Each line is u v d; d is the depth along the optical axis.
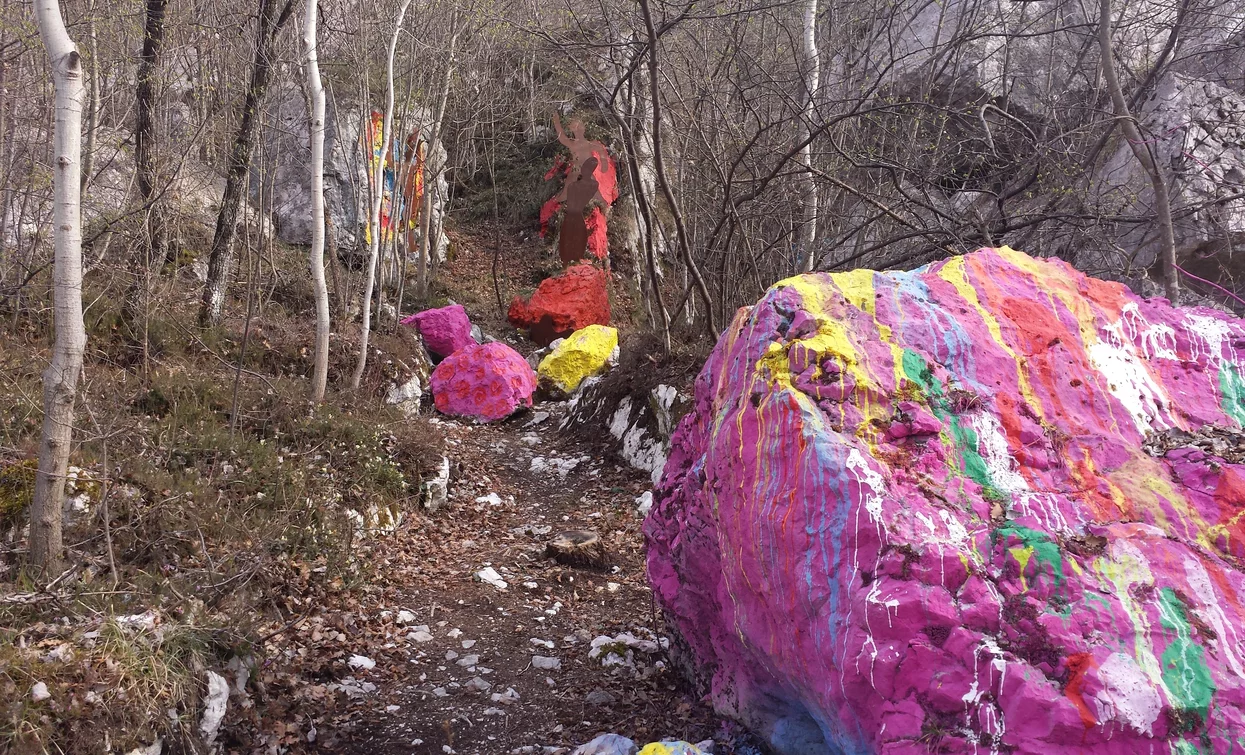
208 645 3.96
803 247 9.02
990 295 3.50
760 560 3.05
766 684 3.60
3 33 8.27
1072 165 6.89
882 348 3.21
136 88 9.49
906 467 2.90
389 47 10.88
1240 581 2.65
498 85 19.78
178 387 7.64
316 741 4.03
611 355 13.38
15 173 8.87
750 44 10.13
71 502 5.09
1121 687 2.35
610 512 8.42
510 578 6.45
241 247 12.62
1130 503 2.91
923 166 8.37
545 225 21.14
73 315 4.25
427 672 4.88
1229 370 3.57
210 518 5.63
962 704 2.44
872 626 2.59
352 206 16.73
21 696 3.14
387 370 11.44
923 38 9.66
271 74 9.84
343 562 5.91
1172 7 7.48
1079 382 3.29
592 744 3.73
